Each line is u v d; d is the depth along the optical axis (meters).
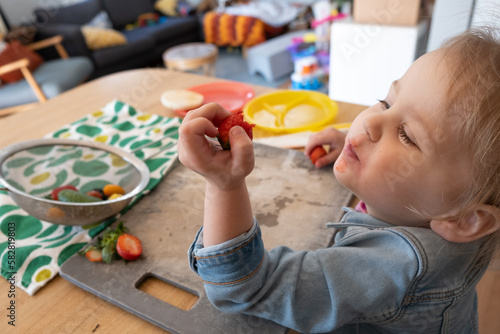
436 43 0.48
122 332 0.43
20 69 2.19
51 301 0.48
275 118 0.85
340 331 0.48
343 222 0.48
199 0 3.69
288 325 0.39
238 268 0.37
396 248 0.37
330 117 0.81
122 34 3.12
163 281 0.50
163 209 0.62
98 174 0.69
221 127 0.36
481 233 0.35
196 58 2.43
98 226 0.58
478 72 0.33
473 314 0.55
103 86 1.12
